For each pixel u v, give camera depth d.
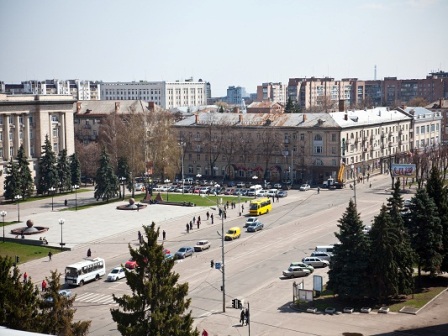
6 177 149.75
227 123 184.50
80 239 108.56
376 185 166.25
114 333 63.06
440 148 189.12
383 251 66.75
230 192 156.75
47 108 172.62
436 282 76.56
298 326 62.84
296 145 173.62
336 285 68.94
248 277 82.00
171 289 48.75
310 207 134.38
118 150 166.75
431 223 72.75
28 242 106.56
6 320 48.88
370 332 60.28
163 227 117.81
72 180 170.50
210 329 62.78
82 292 78.81
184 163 190.88
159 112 177.12
